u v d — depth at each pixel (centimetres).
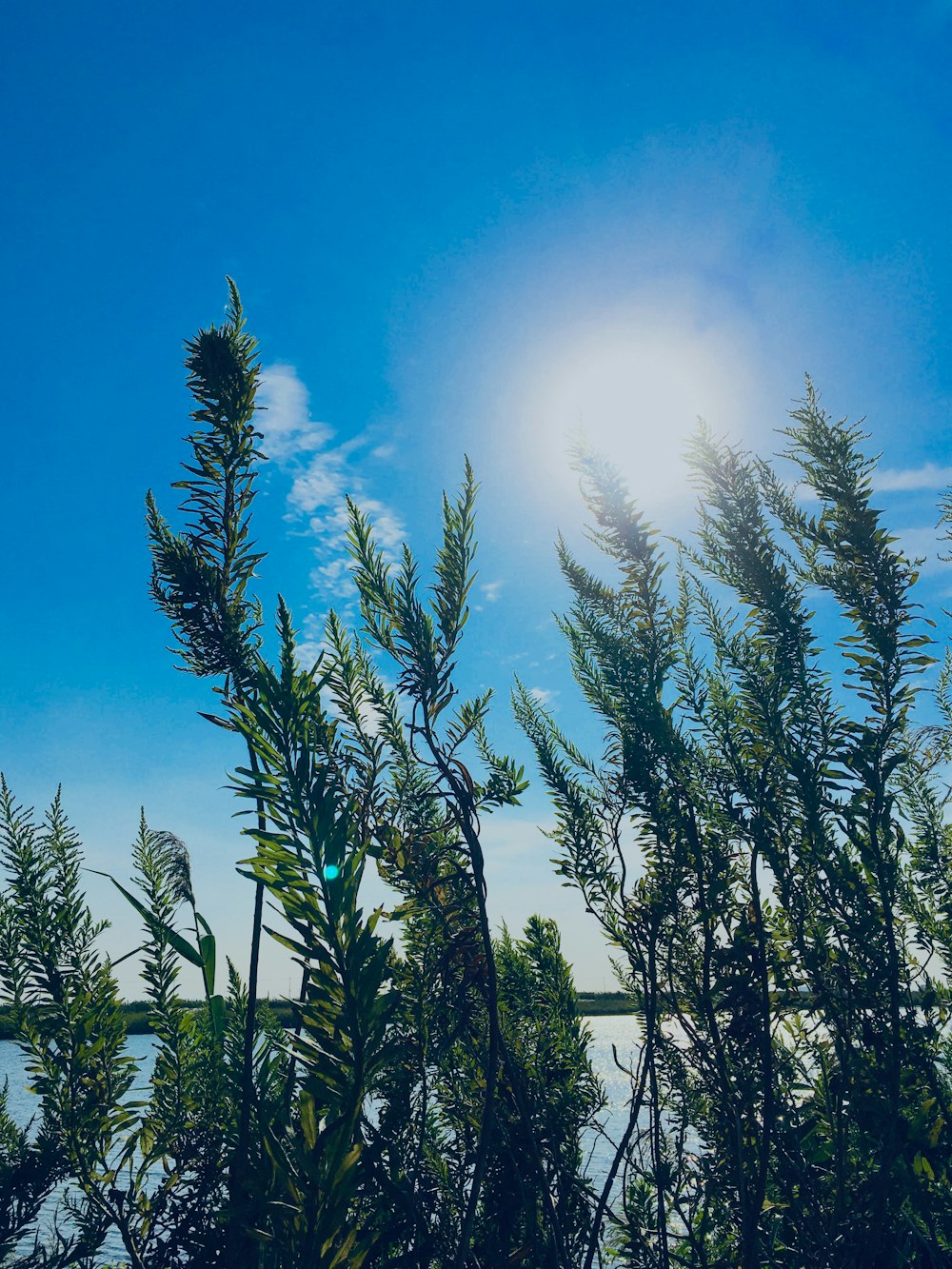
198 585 227
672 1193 279
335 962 161
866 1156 260
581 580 316
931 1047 257
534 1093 286
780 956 272
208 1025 308
